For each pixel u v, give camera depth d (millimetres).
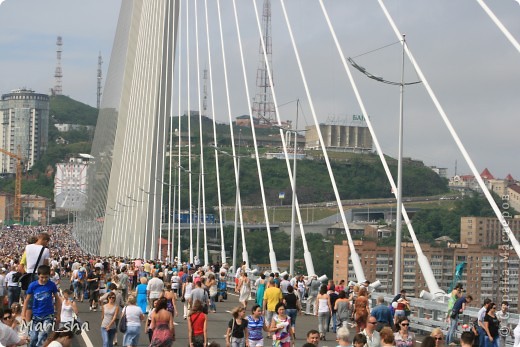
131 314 23250
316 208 121625
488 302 24531
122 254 115375
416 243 34906
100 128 176000
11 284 28406
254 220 122688
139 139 106562
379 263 85875
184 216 133625
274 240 107750
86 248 176125
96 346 26625
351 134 145500
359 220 113875
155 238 89125
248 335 22406
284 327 22922
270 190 130625
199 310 21578
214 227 119625
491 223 76875
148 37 105750
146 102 101812
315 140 149125
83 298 45219
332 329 33938
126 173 119625
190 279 36719
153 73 97375
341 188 126750
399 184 36125
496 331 24438
